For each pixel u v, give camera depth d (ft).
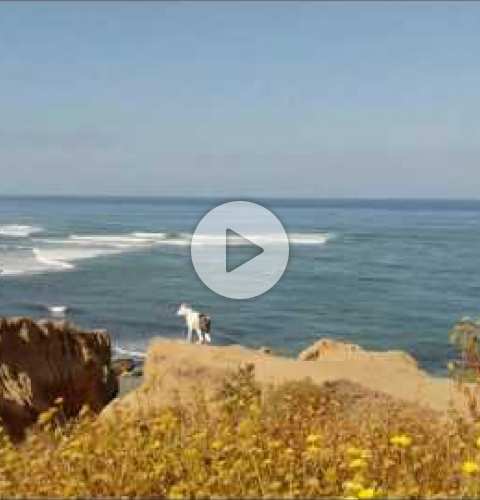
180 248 247.70
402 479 14.96
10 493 14.26
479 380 21.77
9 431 31.09
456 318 131.03
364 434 18.03
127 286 157.69
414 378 28.94
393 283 177.17
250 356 30.42
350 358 32.91
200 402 21.38
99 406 37.45
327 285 171.32
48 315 124.77
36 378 34.14
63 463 15.71
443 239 318.65
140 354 94.27
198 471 14.90
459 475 15.16
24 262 196.65
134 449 15.87
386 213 640.99
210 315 126.93
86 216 510.58
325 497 13.92
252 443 15.53
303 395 24.38
